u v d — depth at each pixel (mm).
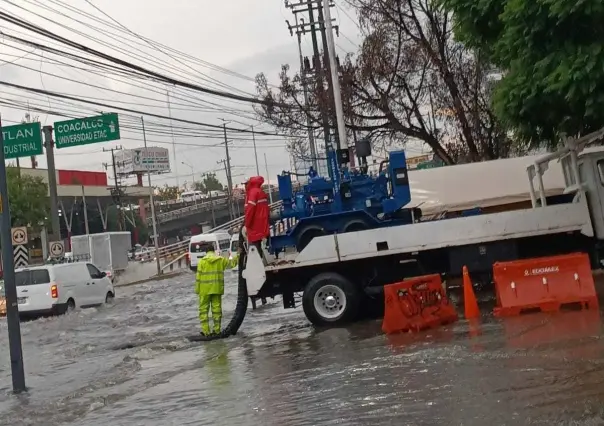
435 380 8258
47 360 14359
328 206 15719
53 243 31859
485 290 16406
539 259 12312
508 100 10820
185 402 8922
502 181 18312
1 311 26188
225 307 21562
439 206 18203
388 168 15797
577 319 10984
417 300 12336
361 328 13219
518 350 9234
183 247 67062
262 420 7527
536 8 9500
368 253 13797
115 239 49156
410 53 25047
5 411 9641
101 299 26406
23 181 52906
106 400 9609
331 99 28719
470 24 11602
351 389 8375
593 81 9406
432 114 26391
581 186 13648
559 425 6133
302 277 14453
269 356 11531
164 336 16250
